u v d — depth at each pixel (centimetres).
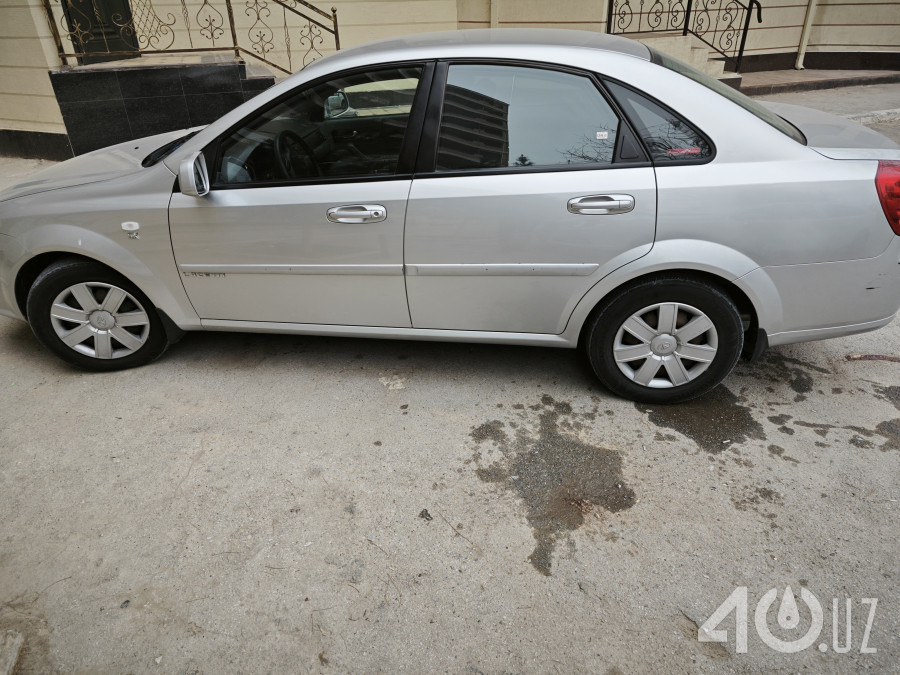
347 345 350
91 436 277
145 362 327
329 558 217
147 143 359
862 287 257
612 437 273
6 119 720
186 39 769
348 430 280
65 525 230
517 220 258
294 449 268
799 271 253
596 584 206
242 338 359
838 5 1055
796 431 275
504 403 297
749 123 248
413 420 286
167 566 214
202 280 297
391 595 204
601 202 249
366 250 275
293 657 185
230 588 206
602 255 259
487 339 291
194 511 236
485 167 260
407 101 265
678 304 267
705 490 243
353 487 247
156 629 193
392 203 264
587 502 239
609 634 190
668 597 202
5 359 340
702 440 271
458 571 212
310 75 270
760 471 252
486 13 841
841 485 244
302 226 275
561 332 284
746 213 245
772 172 243
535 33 293
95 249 292
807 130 270
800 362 328
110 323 315
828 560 213
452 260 270
